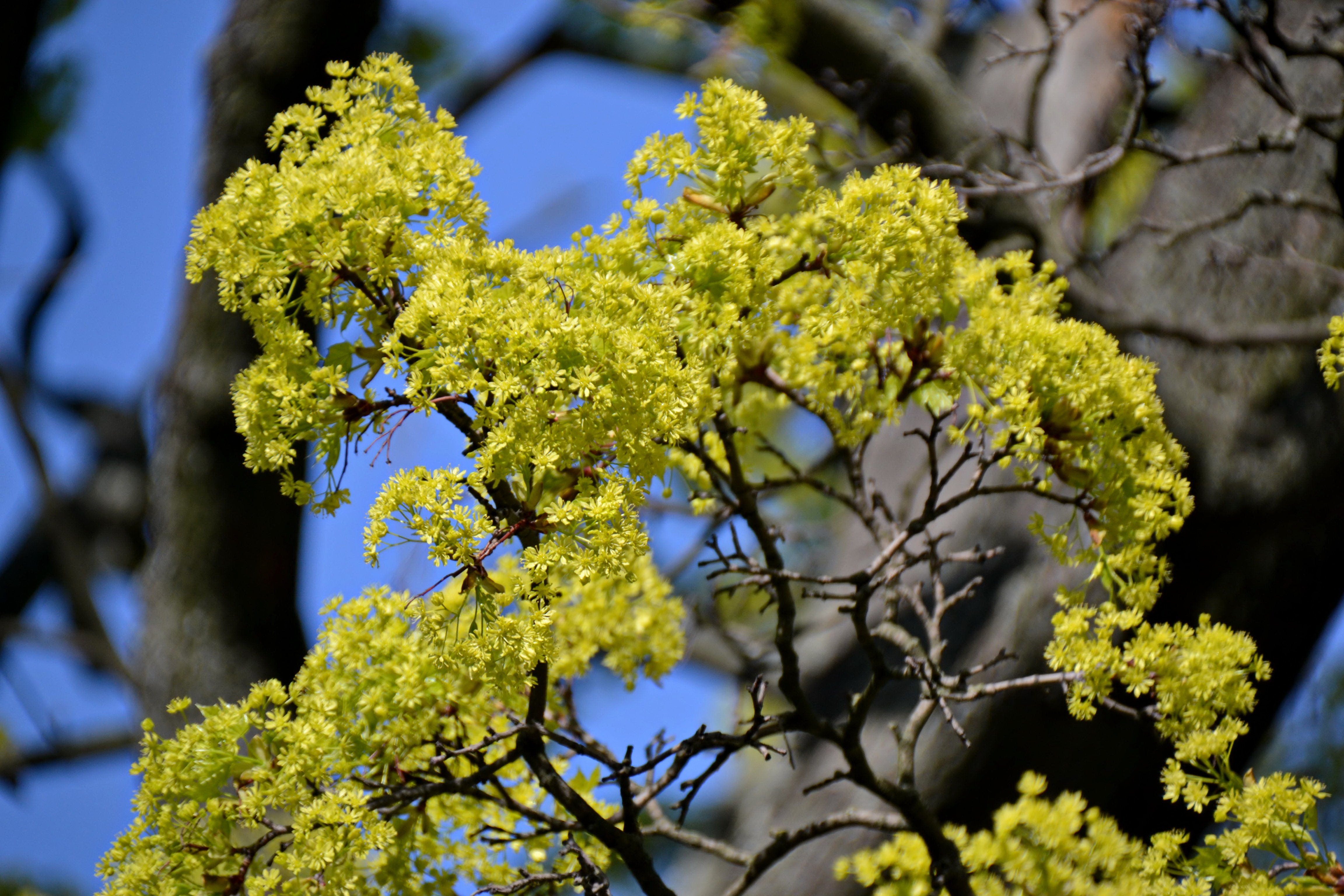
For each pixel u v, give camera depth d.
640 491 2.65
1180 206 3.69
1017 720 3.05
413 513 2.64
